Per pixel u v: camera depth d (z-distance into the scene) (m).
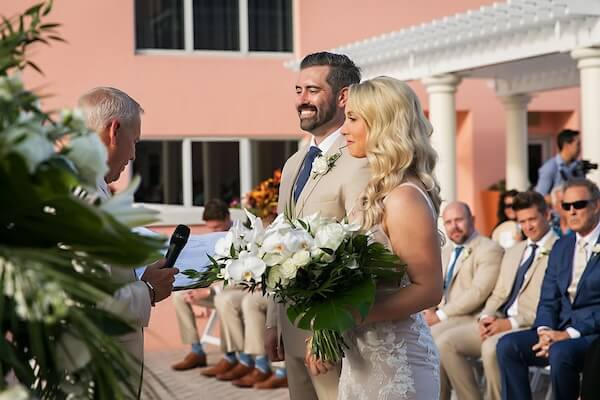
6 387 1.80
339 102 4.32
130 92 13.04
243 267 3.23
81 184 1.82
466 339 6.55
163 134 13.23
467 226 7.06
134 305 3.14
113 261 1.85
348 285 3.28
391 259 3.28
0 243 1.83
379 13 14.01
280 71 13.70
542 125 15.62
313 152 4.33
